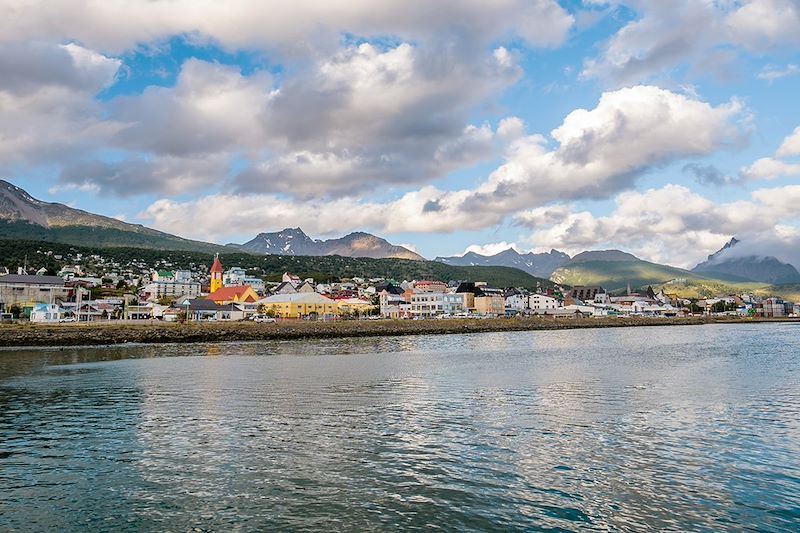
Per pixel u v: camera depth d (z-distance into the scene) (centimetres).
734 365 6769
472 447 2844
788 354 8412
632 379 5431
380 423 3422
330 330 14762
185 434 3166
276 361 7662
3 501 2142
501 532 1859
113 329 11962
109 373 6178
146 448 2867
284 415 3697
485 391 4681
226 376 5844
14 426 3400
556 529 1880
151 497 2173
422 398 4344
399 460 2625
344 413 3750
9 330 11294
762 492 2205
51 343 10906
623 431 3172
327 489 2248
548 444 2894
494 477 2381
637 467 2509
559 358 7950
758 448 2809
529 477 2380
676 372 6034
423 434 3123
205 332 12825
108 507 2078
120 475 2436
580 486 2275
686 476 2389
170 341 12231
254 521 1950
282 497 2166
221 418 3606
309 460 2636
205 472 2469
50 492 2234
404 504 2091
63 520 1967
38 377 5831
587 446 2853
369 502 2111
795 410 3778
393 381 5381
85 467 2555
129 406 4056
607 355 8438
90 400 4322
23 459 2683
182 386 5075
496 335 15600
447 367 6725
